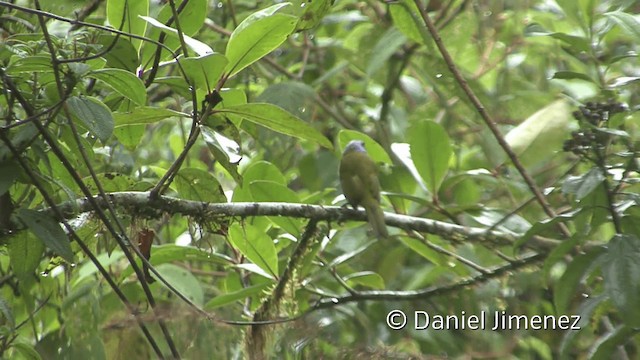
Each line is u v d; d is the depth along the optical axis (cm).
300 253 755
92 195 672
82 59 561
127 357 740
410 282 976
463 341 907
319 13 699
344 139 825
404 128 1130
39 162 668
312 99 984
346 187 750
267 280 771
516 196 924
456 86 1064
